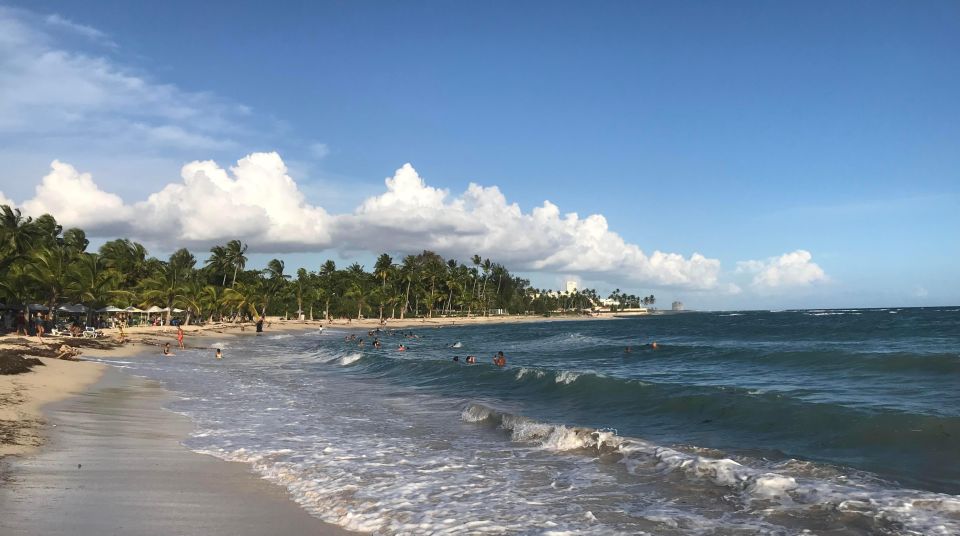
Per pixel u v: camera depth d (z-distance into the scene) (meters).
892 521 7.04
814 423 12.85
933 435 10.99
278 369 32.50
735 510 7.68
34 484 7.98
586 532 6.86
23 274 50.62
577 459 10.85
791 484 8.58
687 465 9.79
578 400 18.64
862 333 58.06
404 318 152.62
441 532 6.84
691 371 27.77
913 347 38.38
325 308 136.25
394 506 7.85
